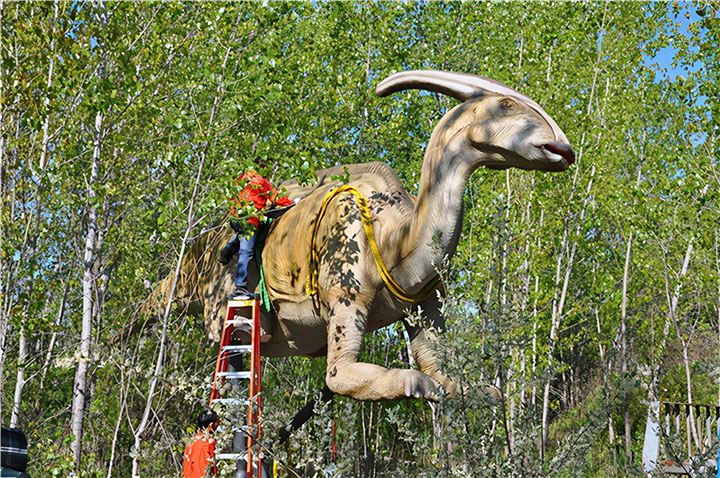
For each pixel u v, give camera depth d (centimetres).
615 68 1888
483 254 1476
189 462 894
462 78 828
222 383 914
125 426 1354
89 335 1066
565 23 1878
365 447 1538
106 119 1089
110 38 1020
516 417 661
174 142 1075
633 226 2058
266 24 1013
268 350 1055
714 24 1647
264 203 980
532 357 1477
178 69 1056
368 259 867
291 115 1124
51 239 1212
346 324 862
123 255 1334
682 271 2081
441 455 672
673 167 1908
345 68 1939
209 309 1071
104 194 1057
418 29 2200
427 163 820
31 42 963
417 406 1596
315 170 1048
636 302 2578
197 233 1108
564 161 750
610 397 668
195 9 1124
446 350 651
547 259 1739
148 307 1180
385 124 1920
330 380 840
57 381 1408
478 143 784
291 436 733
